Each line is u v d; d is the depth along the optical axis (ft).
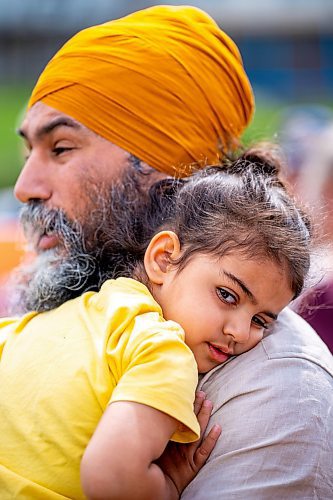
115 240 7.63
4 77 46.34
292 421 6.41
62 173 8.23
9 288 9.57
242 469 6.27
